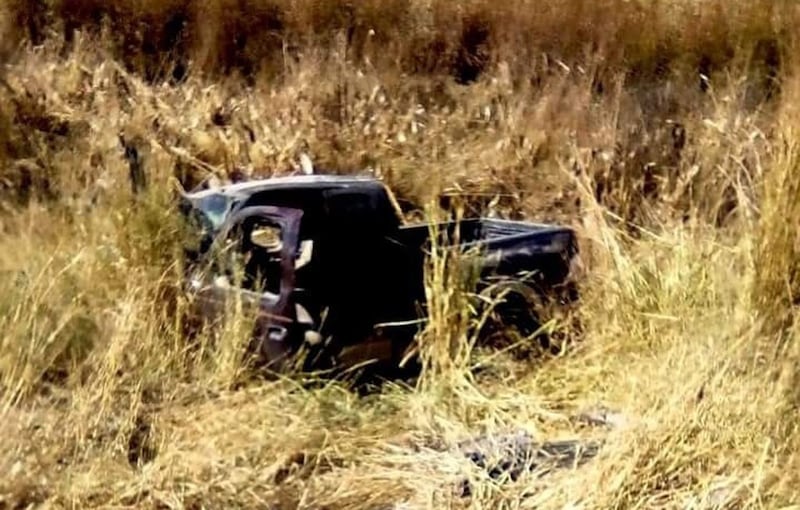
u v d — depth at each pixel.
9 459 4.44
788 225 4.83
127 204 6.12
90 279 5.66
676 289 5.50
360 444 4.85
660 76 10.51
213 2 11.27
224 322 5.46
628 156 9.32
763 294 4.77
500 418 5.09
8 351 5.06
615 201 9.02
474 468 4.50
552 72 10.75
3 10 11.04
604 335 5.76
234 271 5.65
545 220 9.23
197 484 4.38
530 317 6.13
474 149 9.98
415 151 10.00
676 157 9.36
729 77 9.74
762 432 4.36
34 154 9.16
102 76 10.37
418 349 5.59
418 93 10.75
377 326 5.65
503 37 11.15
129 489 4.36
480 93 10.62
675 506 4.15
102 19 11.05
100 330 5.35
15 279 5.57
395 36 11.28
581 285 6.35
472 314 5.76
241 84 10.84
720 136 8.70
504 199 9.41
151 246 5.82
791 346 4.63
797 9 10.66
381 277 6.30
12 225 7.30
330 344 5.51
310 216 6.68
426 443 4.88
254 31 11.23
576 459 4.49
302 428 4.86
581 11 11.17
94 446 4.59
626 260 6.03
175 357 5.28
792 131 5.10
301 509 4.31
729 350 4.60
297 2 11.48
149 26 11.13
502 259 6.26
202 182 9.05
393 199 7.79
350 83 10.54
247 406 5.00
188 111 10.28
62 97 10.06
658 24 10.86
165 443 4.66
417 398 5.24
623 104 10.09
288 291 5.48
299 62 11.00
